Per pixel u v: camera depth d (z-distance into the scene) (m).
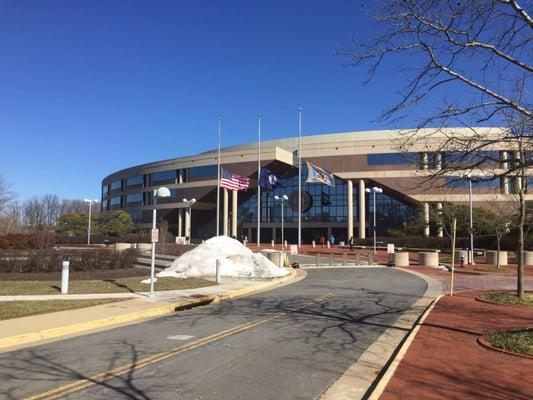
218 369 8.50
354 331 12.30
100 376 8.00
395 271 34.19
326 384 7.71
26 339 11.08
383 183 74.00
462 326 12.41
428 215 63.09
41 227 73.50
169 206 90.81
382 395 6.82
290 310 16.03
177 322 13.71
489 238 53.59
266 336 11.55
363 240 68.06
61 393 7.09
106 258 29.80
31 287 20.02
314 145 78.75
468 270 34.50
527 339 10.04
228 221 86.44
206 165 86.19
